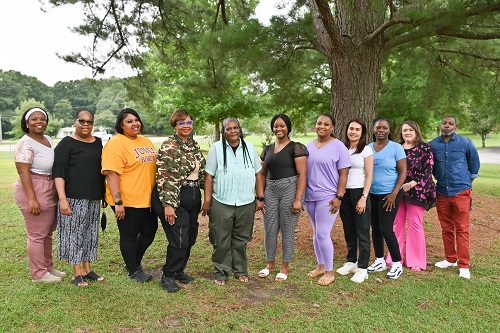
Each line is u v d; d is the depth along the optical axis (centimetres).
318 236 416
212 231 405
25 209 383
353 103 638
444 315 343
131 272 413
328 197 407
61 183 375
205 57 675
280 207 417
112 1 838
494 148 3603
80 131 383
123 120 387
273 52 685
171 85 1678
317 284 411
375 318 336
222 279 408
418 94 1161
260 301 367
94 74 922
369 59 634
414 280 424
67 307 339
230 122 393
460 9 464
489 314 345
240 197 399
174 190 373
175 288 380
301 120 1356
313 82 1181
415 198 450
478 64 865
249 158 402
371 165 415
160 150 376
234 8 922
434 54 851
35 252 390
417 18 489
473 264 477
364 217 419
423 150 448
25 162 368
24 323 312
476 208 827
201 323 320
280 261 488
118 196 381
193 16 912
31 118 377
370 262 489
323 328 318
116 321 319
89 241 396
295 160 404
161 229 631
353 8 583
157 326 314
